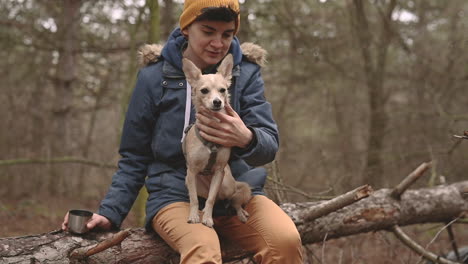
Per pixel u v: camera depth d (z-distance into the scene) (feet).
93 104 38.65
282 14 25.75
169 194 9.27
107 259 9.18
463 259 13.79
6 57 31.55
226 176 9.22
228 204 9.39
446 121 26.45
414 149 26.86
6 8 27.68
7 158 31.71
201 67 10.18
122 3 24.97
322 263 11.95
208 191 9.58
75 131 38.65
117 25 27.58
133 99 9.66
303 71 31.32
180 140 9.37
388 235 19.04
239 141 8.69
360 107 33.99
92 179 34.37
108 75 31.81
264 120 9.51
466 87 29.30
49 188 30.40
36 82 33.83
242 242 9.37
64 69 32.19
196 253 8.02
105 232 9.41
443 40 31.89
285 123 34.55
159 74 9.59
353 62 30.76
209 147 8.73
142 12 19.69
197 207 8.77
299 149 29.73
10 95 33.27
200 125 8.79
